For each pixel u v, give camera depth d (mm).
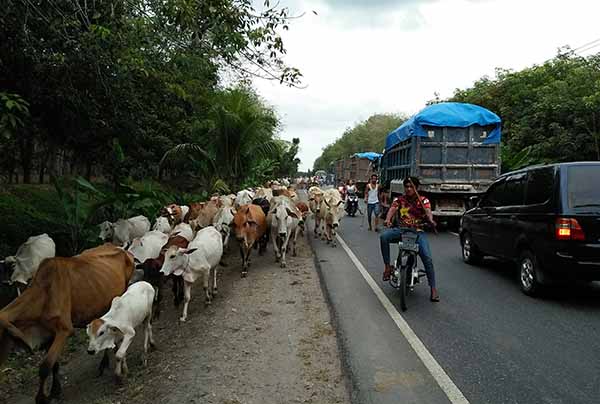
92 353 5242
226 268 11258
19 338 4969
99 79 9820
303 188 54750
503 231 9242
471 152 15852
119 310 5461
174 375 5566
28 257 7742
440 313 7441
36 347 5270
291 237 12984
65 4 8281
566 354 5805
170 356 6148
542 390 4906
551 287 8250
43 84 9766
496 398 4758
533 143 23641
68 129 11828
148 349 6418
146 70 9273
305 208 15547
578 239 7480
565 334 6480
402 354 5867
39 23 8492
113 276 6148
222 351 6184
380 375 5312
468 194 16047
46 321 5148
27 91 9750
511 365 5508
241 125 19312
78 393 5398
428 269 8086
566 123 22609
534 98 26422
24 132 11852
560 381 5102
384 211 19750
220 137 19422
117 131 12633
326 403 4793
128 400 5129
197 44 9305
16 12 7953
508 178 9617
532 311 7520
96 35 8148
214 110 18922
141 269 7797
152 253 8516
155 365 5938
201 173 20812
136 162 18875
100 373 5840
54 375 5316
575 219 7512
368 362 5656
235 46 8961
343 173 45469
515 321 7035
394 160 19594
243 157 20547
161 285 7676
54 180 10727
